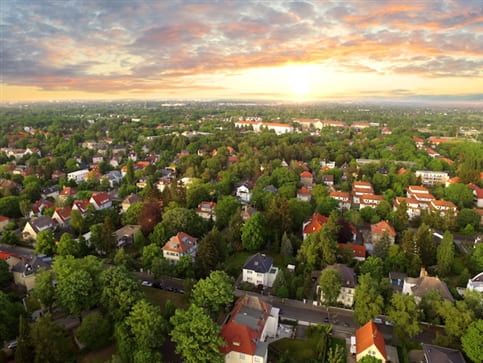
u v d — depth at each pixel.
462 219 147.75
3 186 187.12
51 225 141.88
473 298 82.38
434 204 160.75
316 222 132.00
